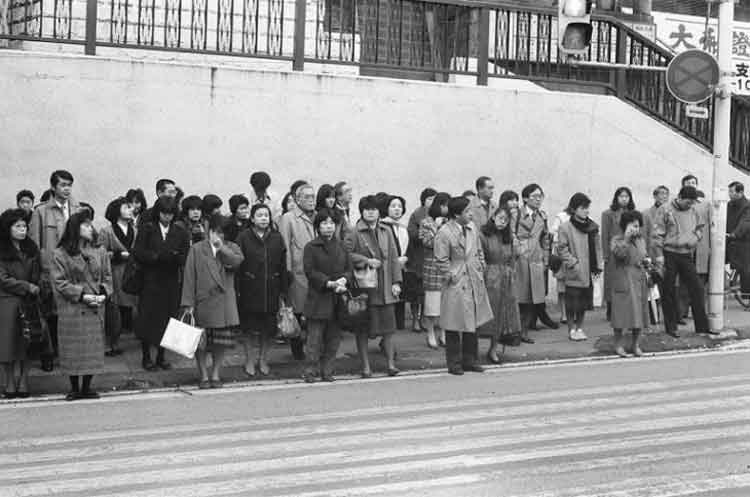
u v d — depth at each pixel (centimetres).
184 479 819
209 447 924
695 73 1525
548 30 1853
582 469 845
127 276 1280
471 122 1759
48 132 1498
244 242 1272
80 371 1130
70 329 1131
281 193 1627
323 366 1279
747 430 987
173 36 1712
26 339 1132
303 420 1038
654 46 1914
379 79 1691
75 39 1559
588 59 1878
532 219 1514
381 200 1433
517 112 1792
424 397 1159
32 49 1659
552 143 1817
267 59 1677
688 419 1034
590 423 1017
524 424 1013
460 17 1803
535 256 1508
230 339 1236
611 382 1243
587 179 1847
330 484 802
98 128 1522
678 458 881
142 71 1543
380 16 1767
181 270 1287
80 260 1138
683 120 1948
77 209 1327
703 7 2336
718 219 1552
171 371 1281
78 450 917
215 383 1234
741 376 1278
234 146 1596
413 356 1408
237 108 1597
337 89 1661
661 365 1366
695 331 1567
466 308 1292
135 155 1541
